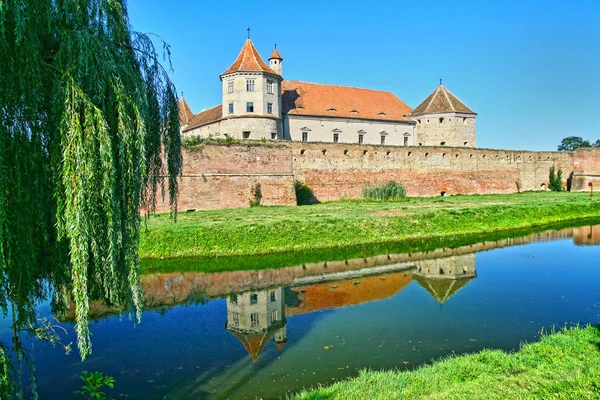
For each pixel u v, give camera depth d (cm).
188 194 3297
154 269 2027
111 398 902
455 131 5925
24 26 601
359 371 983
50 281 769
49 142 679
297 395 850
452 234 2883
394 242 2639
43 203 682
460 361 957
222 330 1284
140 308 780
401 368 1000
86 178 641
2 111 610
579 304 1470
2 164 591
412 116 6075
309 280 1844
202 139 3472
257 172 3684
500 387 798
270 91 4716
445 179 5150
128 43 805
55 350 1152
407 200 4331
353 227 2677
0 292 599
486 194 5447
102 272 723
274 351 1118
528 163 5916
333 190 4300
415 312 1413
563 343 1015
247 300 1591
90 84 667
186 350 1138
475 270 1984
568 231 3084
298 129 5159
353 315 1395
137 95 725
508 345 1123
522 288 1680
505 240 2747
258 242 2344
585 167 6034
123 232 732
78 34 659
